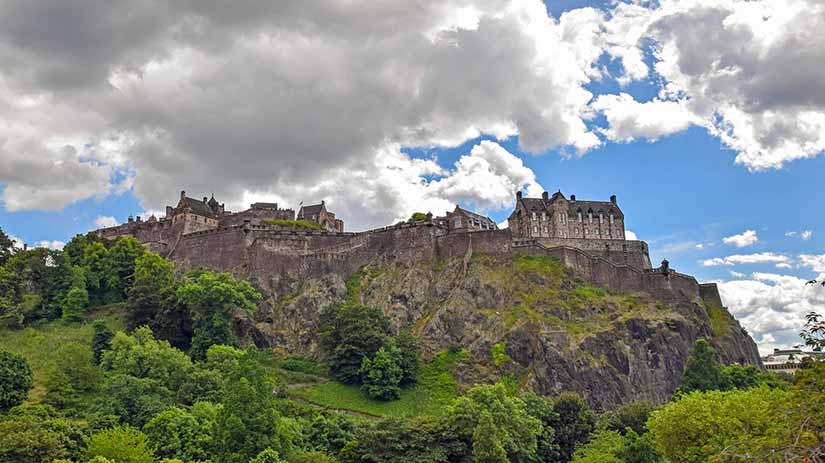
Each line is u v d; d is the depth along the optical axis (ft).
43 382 484.74
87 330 605.73
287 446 360.28
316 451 376.89
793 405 141.08
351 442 377.71
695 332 593.01
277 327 619.26
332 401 506.07
